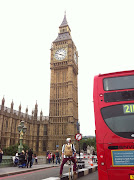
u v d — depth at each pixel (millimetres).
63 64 94062
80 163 19562
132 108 8367
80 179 12336
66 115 85438
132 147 7793
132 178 7551
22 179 12188
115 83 9211
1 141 71625
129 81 9078
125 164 7746
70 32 112062
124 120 8250
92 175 15031
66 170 18969
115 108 8609
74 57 98875
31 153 22234
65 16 114562
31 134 88750
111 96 8930
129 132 8000
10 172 15328
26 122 86750
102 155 8102
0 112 72438
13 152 58219
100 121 8586
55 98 90125
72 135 81000
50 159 32750
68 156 10414
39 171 18234
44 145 87062
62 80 92188
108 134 8242
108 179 7797
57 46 98312
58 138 83250
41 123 90938
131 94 8688
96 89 9406
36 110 95062
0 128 70750
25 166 21656
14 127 79688
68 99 86938
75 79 100375
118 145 7977
